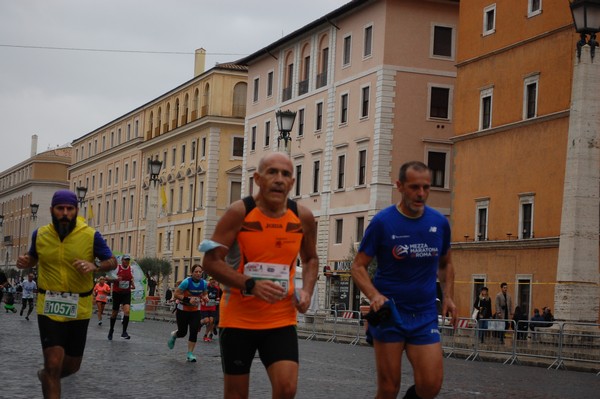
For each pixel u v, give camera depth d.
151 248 56.72
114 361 19.52
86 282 9.91
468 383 18.56
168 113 95.44
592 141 30.62
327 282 62.09
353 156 61.22
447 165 59.34
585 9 27.66
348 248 61.00
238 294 7.40
